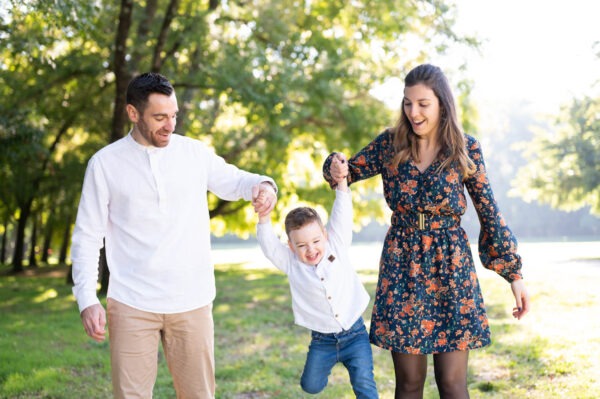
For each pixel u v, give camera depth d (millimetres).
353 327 3459
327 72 14758
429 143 3031
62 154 20422
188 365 3197
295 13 14672
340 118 15984
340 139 16703
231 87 12141
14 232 36406
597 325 7238
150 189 3039
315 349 3523
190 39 12133
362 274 16859
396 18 14945
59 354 6719
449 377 2984
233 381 5512
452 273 2963
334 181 3387
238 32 13414
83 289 2951
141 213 3047
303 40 14914
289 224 3445
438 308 2980
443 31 15172
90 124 17688
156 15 14023
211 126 16812
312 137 18406
